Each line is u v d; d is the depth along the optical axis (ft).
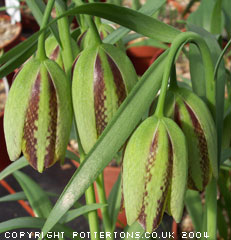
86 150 0.64
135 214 0.58
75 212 0.79
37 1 0.73
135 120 0.57
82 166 0.57
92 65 0.62
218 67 0.66
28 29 2.34
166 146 0.56
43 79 0.61
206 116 0.62
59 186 1.44
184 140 0.57
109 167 1.19
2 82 1.82
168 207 0.59
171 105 0.62
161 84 0.58
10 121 0.61
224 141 0.78
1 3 2.48
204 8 1.05
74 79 0.62
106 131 0.57
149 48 1.88
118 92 0.62
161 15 2.22
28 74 0.61
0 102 1.70
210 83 0.64
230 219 0.96
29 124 0.61
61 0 0.65
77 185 0.57
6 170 0.87
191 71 0.71
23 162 0.87
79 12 0.57
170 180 0.57
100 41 0.63
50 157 0.62
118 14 0.59
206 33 0.73
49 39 0.72
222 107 0.67
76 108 0.62
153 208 0.57
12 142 0.62
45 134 0.61
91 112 0.62
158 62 0.59
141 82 0.58
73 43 0.69
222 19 1.11
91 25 0.62
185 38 0.58
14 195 0.93
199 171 0.63
